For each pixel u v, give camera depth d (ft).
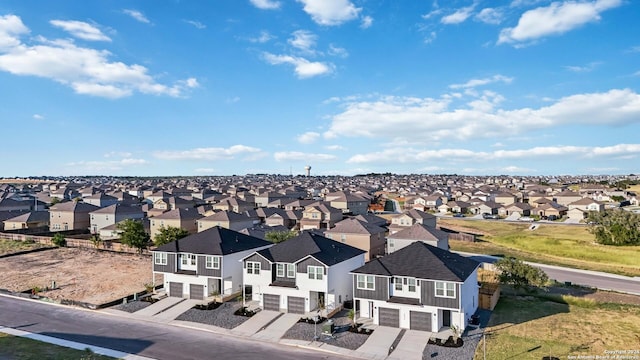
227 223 269.64
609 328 122.31
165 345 111.65
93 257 219.61
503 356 104.17
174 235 218.18
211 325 127.44
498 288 152.87
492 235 306.96
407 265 128.36
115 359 102.12
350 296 149.48
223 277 149.07
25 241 256.73
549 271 204.03
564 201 487.61
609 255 232.12
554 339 114.52
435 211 467.93
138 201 422.41
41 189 627.87
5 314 136.26
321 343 113.50
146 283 171.73
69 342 112.98
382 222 276.41
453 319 122.11
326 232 237.86
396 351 108.27
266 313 137.39
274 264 143.43
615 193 522.47
